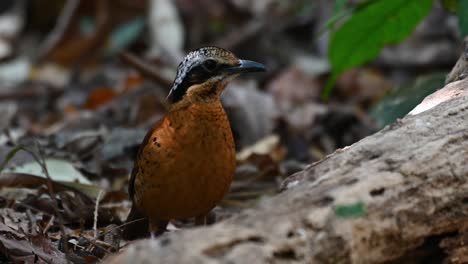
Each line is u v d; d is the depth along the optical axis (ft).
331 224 22.80
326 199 23.39
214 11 71.26
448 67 65.57
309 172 25.75
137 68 54.90
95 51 70.95
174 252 21.08
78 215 36.42
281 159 49.98
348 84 62.28
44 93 65.36
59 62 70.54
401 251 24.62
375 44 42.29
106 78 67.15
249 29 69.26
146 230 36.11
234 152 33.17
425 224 24.93
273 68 66.49
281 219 22.45
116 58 70.18
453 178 25.54
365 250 23.58
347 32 41.55
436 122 27.14
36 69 69.56
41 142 45.16
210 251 21.15
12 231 31.37
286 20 70.38
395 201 24.41
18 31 76.84
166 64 63.82
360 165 25.45
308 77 62.59
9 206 36.60
